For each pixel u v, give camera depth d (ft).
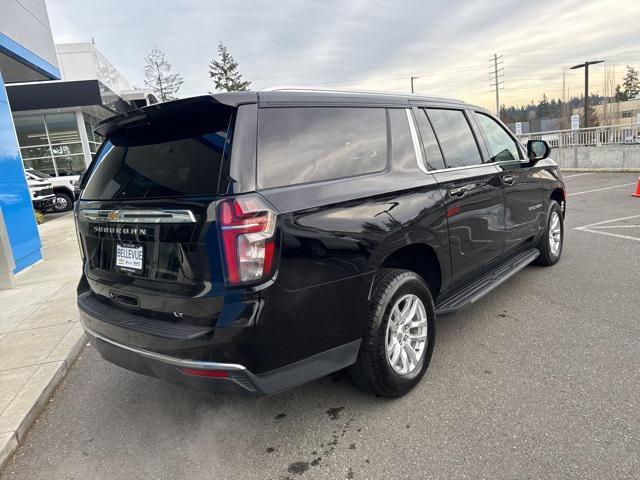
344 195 8.28
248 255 6.89
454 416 8.84
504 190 13.37
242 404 9.91
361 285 8.38
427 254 10.59
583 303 13.98
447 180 10.81
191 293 7.28
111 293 8.94
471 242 11.71
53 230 40.40
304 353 7.65
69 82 58.13
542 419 8.54
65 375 12.01
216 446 8.60
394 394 9.40
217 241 6.93
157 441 8.91
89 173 10.18
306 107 8.48
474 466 7.48
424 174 10.37
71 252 28.89
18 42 34.30
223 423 9.30
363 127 9.45
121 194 8.59
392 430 8.59
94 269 9.66
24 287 20.68
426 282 11.02
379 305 8.77
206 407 9.99
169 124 8.20
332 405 9.57
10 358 12.58
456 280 11.53
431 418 8.84
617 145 57.31
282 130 7.91
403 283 9.20
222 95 7.38
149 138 8.56
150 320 7.97
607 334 11.81
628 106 225.56
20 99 57.16
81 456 8.63
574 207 32.24
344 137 8.96
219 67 181.16
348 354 8.39
